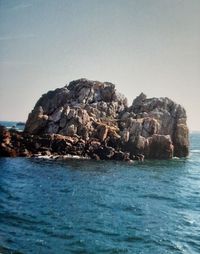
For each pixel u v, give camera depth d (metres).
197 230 26.73
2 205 30.81
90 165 58.62
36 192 37.03
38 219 27.34
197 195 40.38
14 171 48.91
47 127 72.38
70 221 27.33
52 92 85.00
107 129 71.25
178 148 79.31
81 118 71.31
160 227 27.12
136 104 85.31
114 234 24.97
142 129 74.06
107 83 89.00
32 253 20.78
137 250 22.36
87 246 22.50
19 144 64.19
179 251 22.48
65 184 42.19
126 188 42.03
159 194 39.69
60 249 21.73
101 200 34.94
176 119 80.12
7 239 22.69
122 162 65.06
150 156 72.81
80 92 84.25
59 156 64.44
